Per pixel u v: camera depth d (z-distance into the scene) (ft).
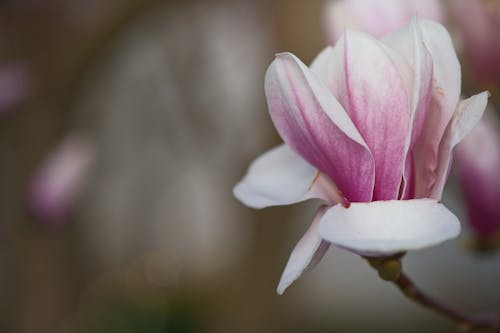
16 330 4.25
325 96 2.02
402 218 1.99
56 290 4.27
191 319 5.64
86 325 5.03
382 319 7.00
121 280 5.78
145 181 5.89
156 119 5.37
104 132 5.41
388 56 2.04
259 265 4.02
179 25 4.68
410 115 2.04
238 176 4.52
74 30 4.28
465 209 2.70
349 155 2.06
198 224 6.10
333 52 2.07
